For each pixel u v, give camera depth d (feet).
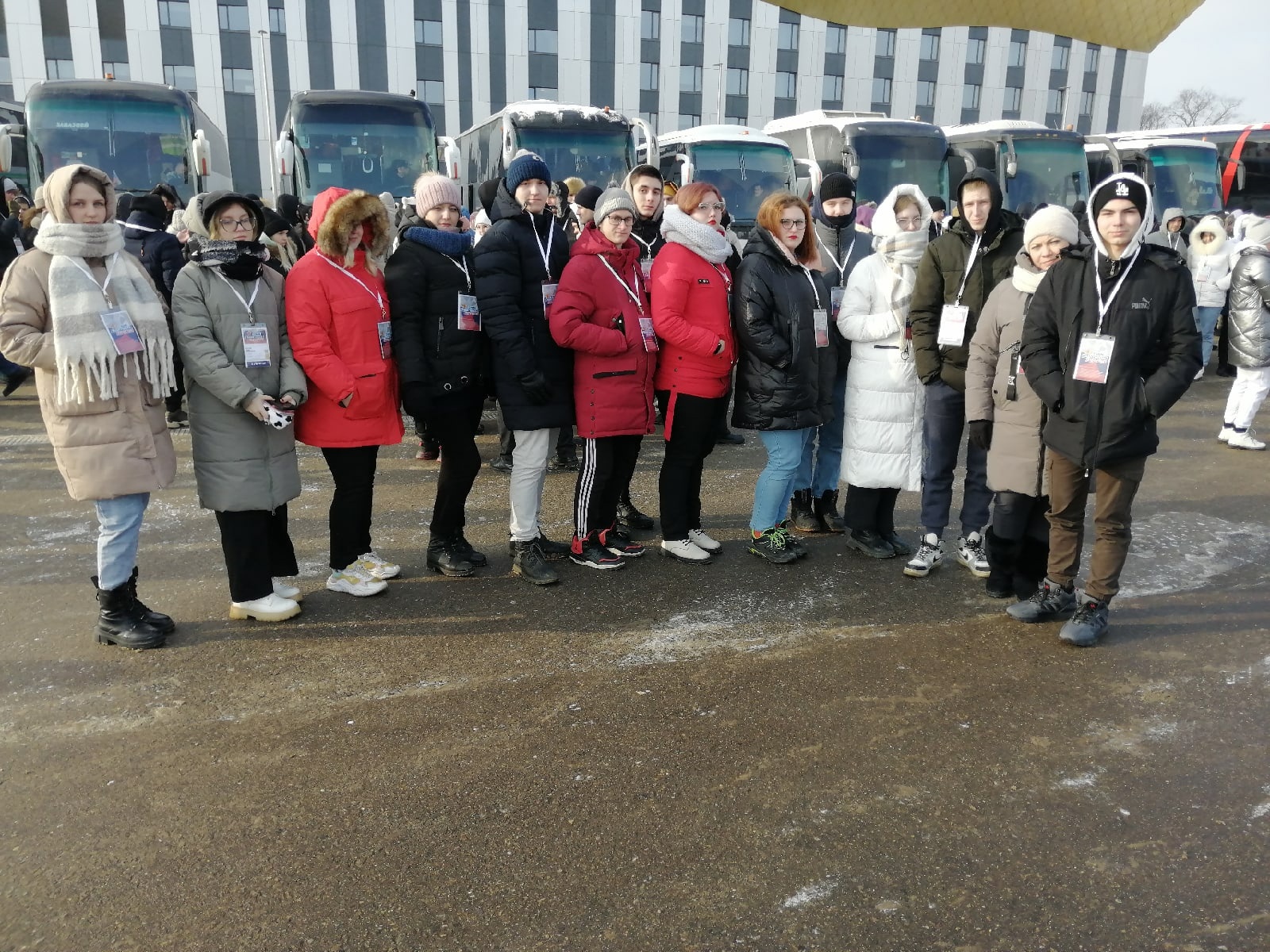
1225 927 7.07
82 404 10.85
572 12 119.34
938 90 134.92
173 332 11.82
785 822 8.35
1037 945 6.90
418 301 13.10
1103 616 12.17
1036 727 9.98
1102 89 143.54
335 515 13.50
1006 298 12.62
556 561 15.31
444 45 115.85
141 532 16.43
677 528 15.08
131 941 6.97
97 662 11.50
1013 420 12.54
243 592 12.60
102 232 10.76
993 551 13.24
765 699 10.59
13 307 10.60
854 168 46.83
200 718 10.18
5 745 9.65
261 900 7.39
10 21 102.17
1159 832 8.21
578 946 6.91
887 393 14.53
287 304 12.23
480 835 8.18
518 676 11.17
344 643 12.07
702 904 7.34
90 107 40.70
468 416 13.97
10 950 6.87
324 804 8.63
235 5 108.37
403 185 43.65
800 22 127.85
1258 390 22.74
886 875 7.66
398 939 6.97
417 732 9.87
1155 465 21.68
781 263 14.23
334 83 112.57
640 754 9.44
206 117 48.85
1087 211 11.25
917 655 11.75
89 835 8.20
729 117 127.65
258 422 12.09
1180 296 11.05
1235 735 9.85
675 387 14.42
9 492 18.84
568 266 13.60
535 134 44.29
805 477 16.65
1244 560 15.23
